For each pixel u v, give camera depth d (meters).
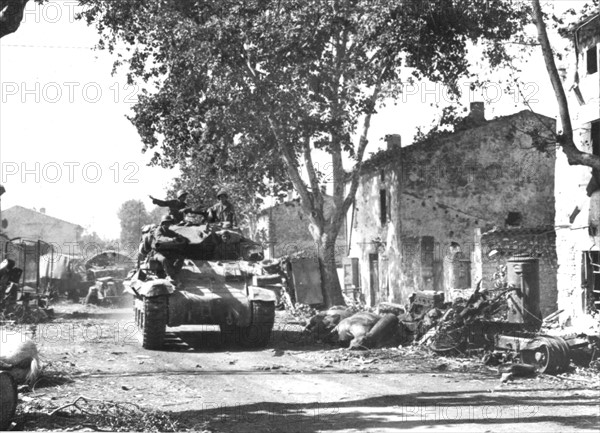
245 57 25.73
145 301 16.45
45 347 16.92
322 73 26.20
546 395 11.23
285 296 29.14
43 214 89.38
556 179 21.81
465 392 11.49
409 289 31.28
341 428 8.98
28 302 25.08
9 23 9.41
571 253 21.03
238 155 28.66
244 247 19.44
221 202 20.27
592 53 20.42
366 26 24.27
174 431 8.88
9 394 8.66
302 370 13.85
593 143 20.09
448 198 31.47
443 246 31.36
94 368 13.85
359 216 38.25
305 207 28.59
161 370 13.73
